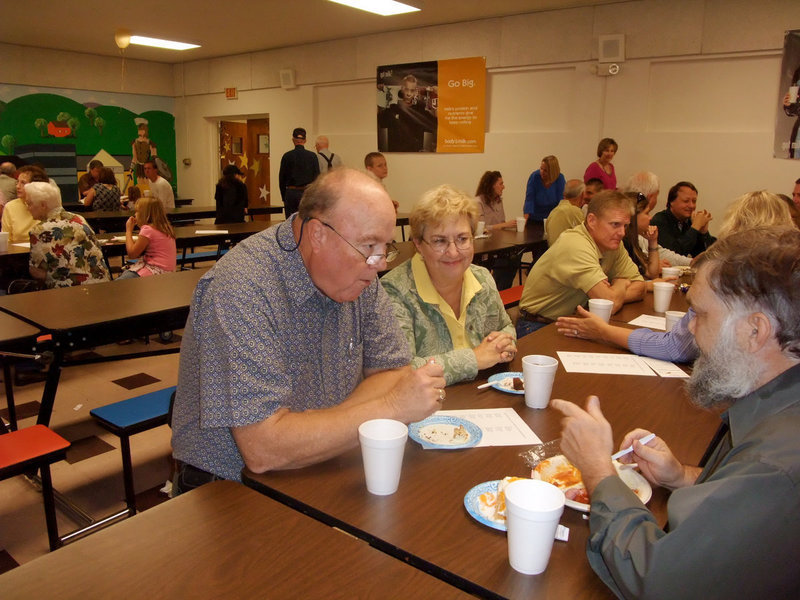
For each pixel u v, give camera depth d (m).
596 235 2.78
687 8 5.93
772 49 5.58
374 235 1.21
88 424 3.11
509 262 5.19
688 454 1.27
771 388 0.87
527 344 2.08
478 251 4.36
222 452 1.33
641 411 1.50
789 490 0.71
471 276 2.00
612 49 6.34
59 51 9.52
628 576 0.78
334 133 9.04
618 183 6.59
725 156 5.98
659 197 6.39
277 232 1.32
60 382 3.71
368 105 8.59
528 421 1.41
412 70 7.88
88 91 9.93
